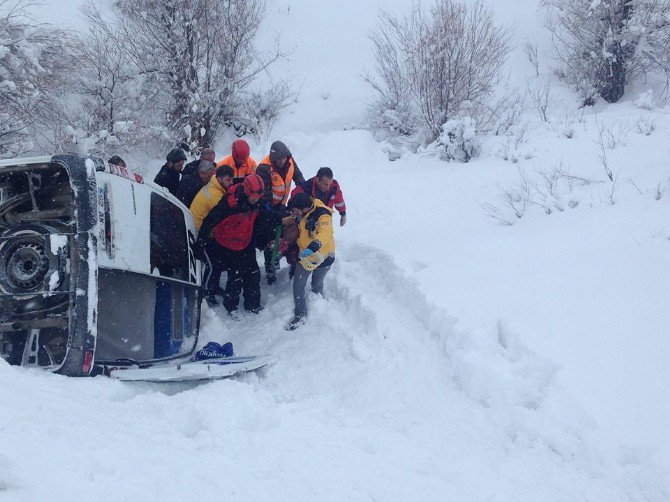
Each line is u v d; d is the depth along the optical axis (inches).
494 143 470.0
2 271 204.2
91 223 201.6
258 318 287.9
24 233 206.1
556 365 200.4
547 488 162.1
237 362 228.1
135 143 482.3
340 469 154.7
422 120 536.4
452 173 411.5
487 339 220.7
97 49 491.8
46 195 240.2
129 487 114.3
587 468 168.9
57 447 123.9
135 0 528.4
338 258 309.6
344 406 209.9
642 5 565.6
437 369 219.8
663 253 238.8
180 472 129.8
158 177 317.7
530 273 248.8
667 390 184.2
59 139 454.0
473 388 203.9
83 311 195.8
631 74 586.6
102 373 201.2
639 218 267.6
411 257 282.0
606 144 407.2
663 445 168.9
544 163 393.7
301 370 237.0
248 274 286.4
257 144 540.7
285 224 279.3
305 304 272.4
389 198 382.3
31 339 205.5
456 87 517.0
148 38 518.3
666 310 212.1
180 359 246.1
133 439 145.9
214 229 278.7
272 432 170.6
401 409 204.7
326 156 496.4
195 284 268.4
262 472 145.2
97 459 122.3
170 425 169.9
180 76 517.0
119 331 227.9
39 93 448.1
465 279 254.7
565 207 306.0
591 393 188.2
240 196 271.1
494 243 280.8
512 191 354.0
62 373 194.9
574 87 597.3
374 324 248.2
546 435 179.2
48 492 105.6
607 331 209.5
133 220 227.8
